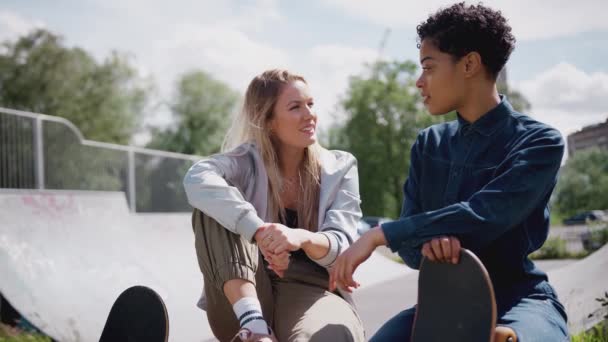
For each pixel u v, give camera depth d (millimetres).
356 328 1964
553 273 4855
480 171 1884
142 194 12859
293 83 2309
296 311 2021
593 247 13688
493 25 1813
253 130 2324
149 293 1837
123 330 1925
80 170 10859
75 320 4863
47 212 6652
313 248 2029
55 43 34594
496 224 1651
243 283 1930
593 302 3352
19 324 5184
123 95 37250
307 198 2352
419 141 2166
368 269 8086
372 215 42000
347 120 44031
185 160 14508
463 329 1524
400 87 43031
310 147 2387
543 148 1729
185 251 8641
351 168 2395
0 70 33594
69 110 34062
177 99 45375
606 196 23938
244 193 2279
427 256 1648
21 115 9273
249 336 1814
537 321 1652
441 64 1841
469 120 1928
